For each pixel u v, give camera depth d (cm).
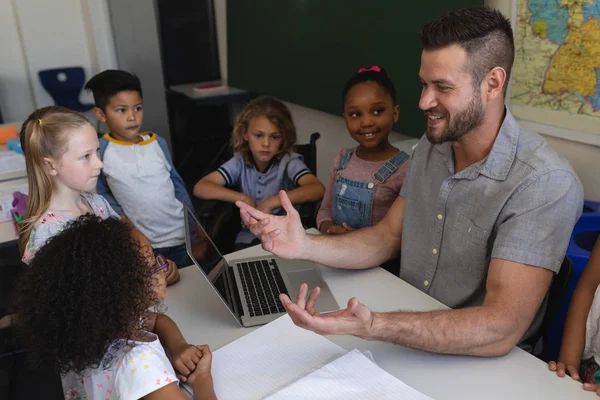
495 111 116
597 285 121
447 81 110
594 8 175
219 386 97
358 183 185
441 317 102
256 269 142
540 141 116
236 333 115
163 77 462
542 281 106
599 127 184
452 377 98
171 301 129
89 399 94
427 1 236
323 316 97
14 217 186
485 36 107
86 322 83
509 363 101
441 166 130
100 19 468
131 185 214
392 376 95
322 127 349
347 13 289
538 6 195
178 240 225
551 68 196
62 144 140
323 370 97
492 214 115
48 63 469
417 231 137
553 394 93
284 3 344
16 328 89
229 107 470
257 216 128
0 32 446
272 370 101
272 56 374
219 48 459
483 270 121
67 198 148
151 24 449
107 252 87
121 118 215
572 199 109
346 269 140
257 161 229
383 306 122
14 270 165
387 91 179
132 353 88
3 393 120
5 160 247
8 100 463
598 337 113
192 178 439
